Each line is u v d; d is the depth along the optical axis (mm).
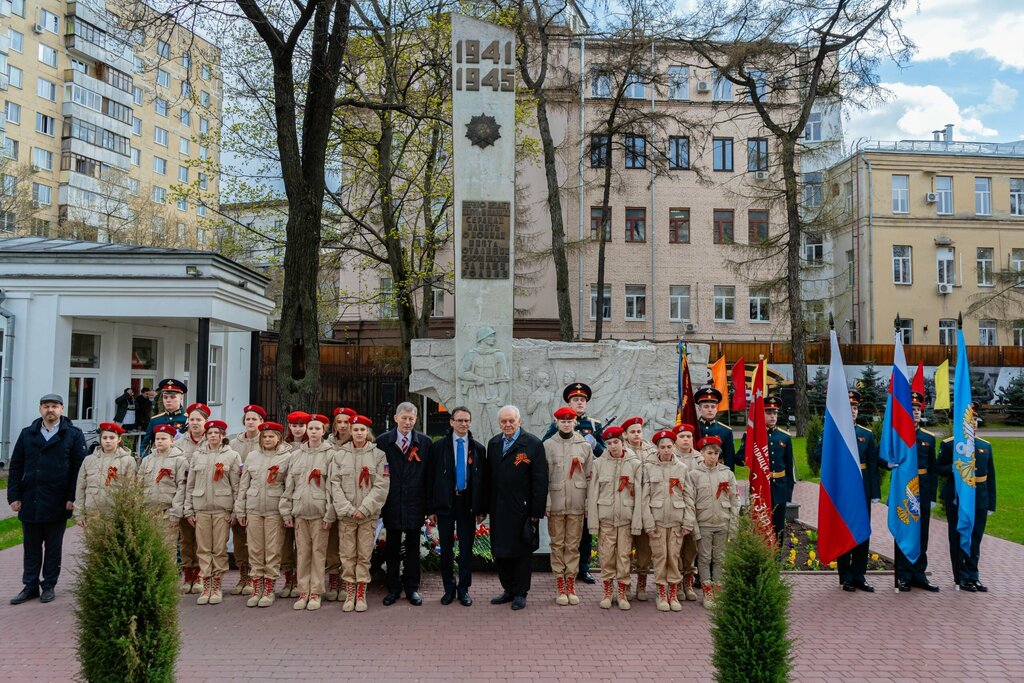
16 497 7934
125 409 19812
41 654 6379
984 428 32531
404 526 7789
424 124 23000
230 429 25625
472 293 10016
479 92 10102
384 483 7719
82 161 43906
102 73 46094
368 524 7734
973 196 37656
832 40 25297
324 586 7953
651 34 25812
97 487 7902
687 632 7027
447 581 7906
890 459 8758
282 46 12648
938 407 12102
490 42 10141
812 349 35000
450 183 22406
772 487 9531
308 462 7832
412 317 22797
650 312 35125
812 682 5922
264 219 25453
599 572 9344
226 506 7973
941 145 38781
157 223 44906
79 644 4836
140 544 4918
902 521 8570
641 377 11633
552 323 33781
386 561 8062
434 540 9344
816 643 6809
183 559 8344
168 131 51344
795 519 12664
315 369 12664
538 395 11539
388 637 6836
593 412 11531
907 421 8672
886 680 5969
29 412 17844
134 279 18031
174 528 7996
